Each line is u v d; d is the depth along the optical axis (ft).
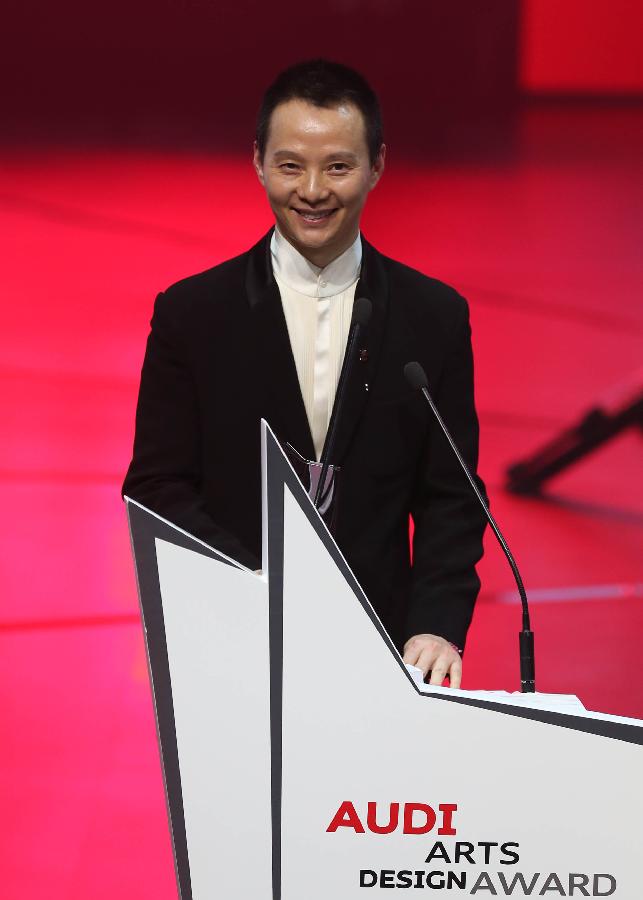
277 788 15.34
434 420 24.85
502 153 74.13
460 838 15.34
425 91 77.10
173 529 15.43
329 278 24.35
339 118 22.31
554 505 53.93
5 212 67.15
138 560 15.42
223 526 24.62
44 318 61.62
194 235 66.49
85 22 76.07
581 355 60.49
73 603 47.47
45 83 74.90
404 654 22.08
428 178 71.92
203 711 15.35
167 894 33.50
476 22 77.15
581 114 77.00
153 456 24.81
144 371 25.22
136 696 42.96
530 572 50.11
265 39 77.25
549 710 15.35
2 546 49.93
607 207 70.18
